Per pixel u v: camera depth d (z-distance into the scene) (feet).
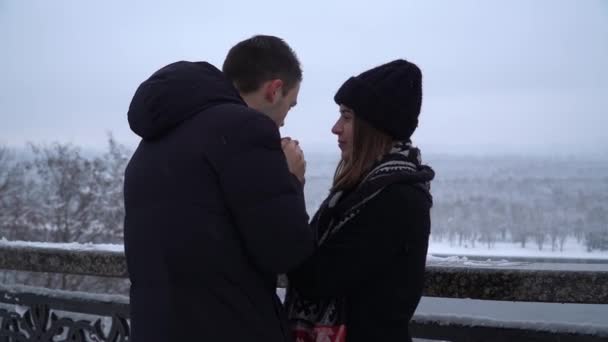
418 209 4.56
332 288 4.56
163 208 4.34
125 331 7.45
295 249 4.25
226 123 4.30
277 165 4.28
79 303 7.86
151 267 4.39
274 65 5.20
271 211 4.15
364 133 4.94
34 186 59.88
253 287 4.38
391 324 4.58
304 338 4.92
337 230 4.66
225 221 4.28
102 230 59.98
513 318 5.87
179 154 4.35
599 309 6.20
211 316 4.22
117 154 61.77
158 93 4.48
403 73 4.89
